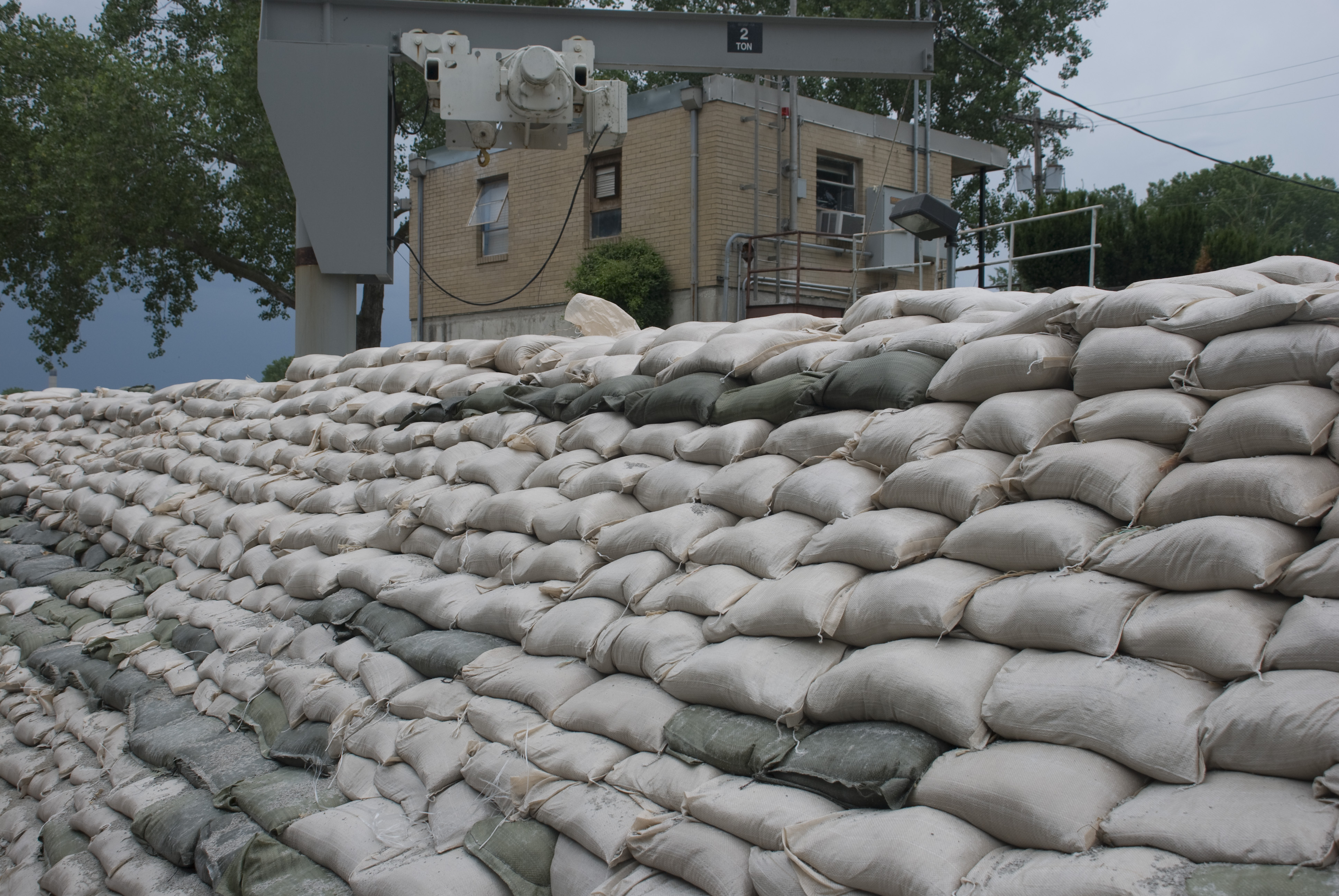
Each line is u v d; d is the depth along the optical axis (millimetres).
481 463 4875
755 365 4172
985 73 22812
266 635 4984
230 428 7402
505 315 15500
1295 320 2590
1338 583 2088
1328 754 1828
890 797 2320
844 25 9352
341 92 8180
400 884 3006
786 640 2980
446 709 3740
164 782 4418
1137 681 2184
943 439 3178
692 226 12906
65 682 5785
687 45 9195
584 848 2873
